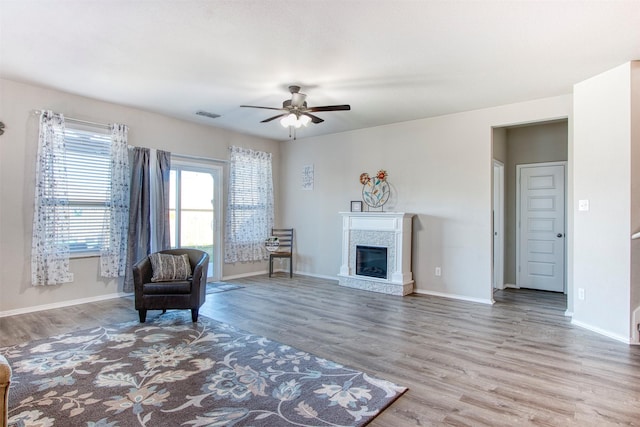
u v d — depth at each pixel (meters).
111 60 3.64
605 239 3.74
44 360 2.99
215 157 6.44
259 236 7.19
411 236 5.79
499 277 6.11
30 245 4.41
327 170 6.92
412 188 5.82
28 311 4.39
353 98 4.71
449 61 3.55
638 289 3.47
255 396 2.44
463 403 2.38
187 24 2.91
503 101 4.80
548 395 2.48
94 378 2.68
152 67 3.80
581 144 4.02
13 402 2.34
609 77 3.72
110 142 5.05
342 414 2.23
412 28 2.93
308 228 7.21
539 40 3.10
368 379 2.70
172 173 5.91
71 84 4.34
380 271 5.90
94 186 4.92
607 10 2.63
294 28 2.96
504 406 2.34
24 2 2.62
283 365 2.93
